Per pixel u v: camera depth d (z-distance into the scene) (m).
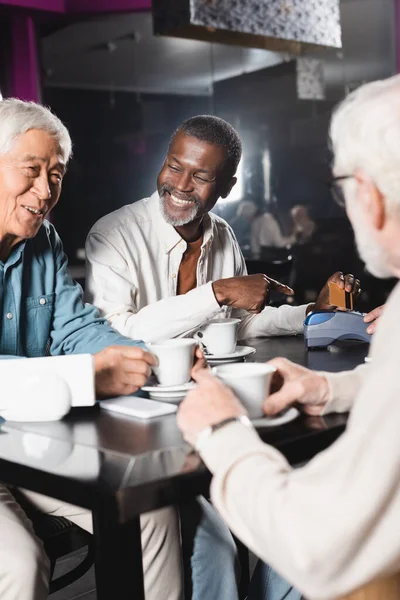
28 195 1.68
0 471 1.17
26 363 1.34
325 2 3.43
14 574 1.29
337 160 0.96
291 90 8.62
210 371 1.32
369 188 0.92
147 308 2.03
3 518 1.39
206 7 3.14
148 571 1.51
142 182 9.52
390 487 0.81
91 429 1.25
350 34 8.07
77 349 1.84
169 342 1.48
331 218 7.31
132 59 8.68
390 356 0.85
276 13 3.29
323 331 1.94
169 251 2.32
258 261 2.89
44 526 1.50
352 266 7.01
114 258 2.22
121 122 9.35
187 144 2.20
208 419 1.02
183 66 8.97
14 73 7.40
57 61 8.53
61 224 9.35
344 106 0.97
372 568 0.83
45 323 1.88
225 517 0.96
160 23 3.32
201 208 2.25
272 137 8.73
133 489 0.99
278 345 2.07
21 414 1.31
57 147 1.69
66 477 1.04
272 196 8.50
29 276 1.86
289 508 0.86
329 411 1.28
